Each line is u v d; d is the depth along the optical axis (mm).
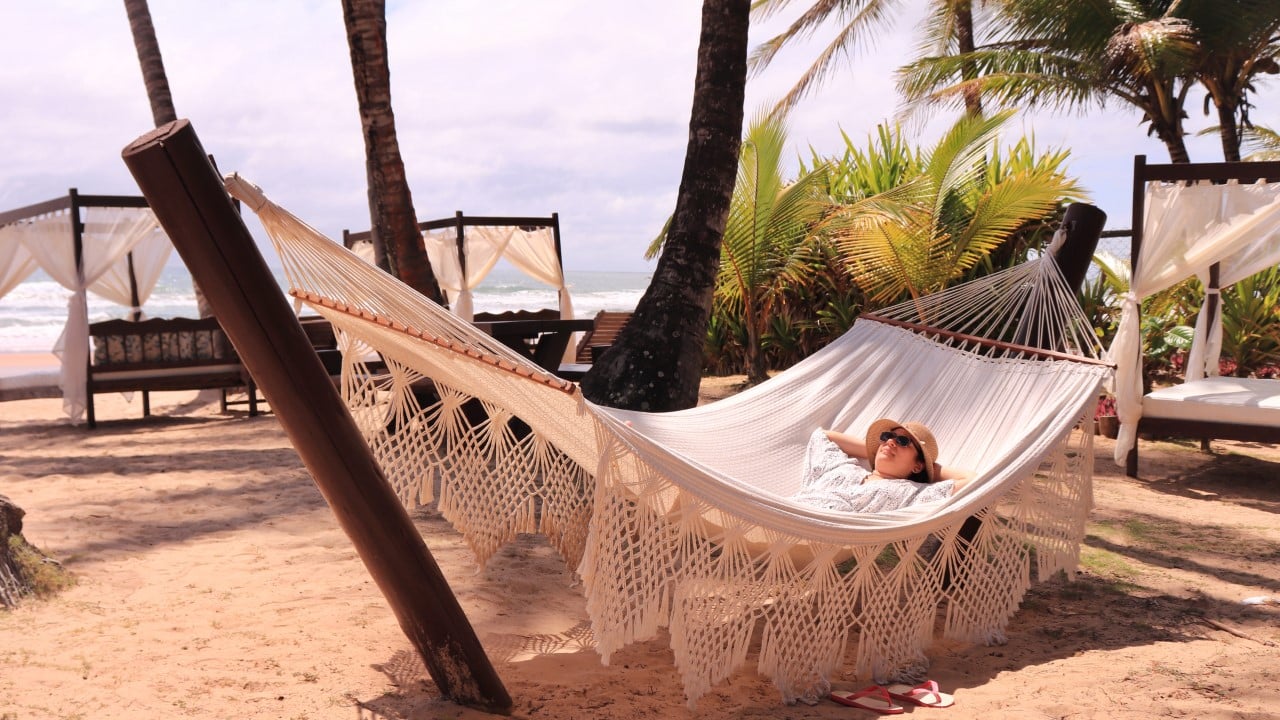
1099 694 2773
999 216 9188
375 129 6887
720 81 5754
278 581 3762
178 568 3926
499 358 2584
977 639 3377
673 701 2801
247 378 9281
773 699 2875
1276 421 5824
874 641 3057
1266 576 4121
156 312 31891
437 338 2641
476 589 3754
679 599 2664
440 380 3061
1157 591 3914
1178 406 6227
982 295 4504
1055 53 12664
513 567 4070
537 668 3016
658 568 2656
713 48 5754
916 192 9555
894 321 4602
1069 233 4375
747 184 10117
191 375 9086
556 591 3781
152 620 3289
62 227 8672
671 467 2625
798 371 4402
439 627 2596
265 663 2916
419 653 2684
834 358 4473
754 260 10547
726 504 2691
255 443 7426
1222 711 2615
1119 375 6359
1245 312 9344
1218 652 3164
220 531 4555
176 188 2014
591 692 2840
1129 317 6391
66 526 4605
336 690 2732
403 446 3016
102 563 3963
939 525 3133
